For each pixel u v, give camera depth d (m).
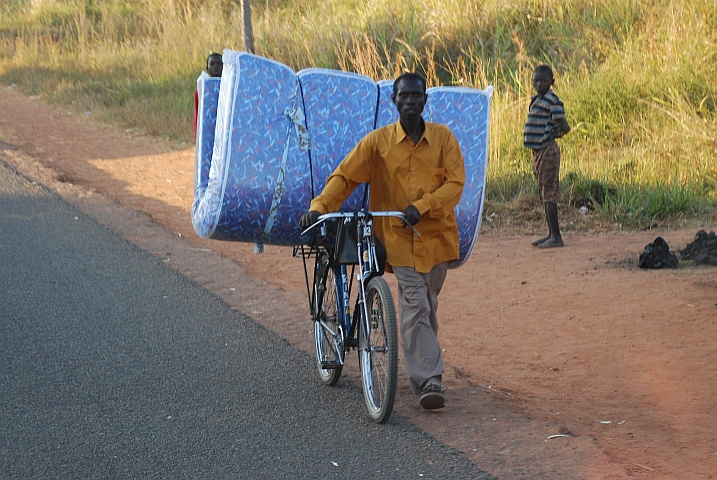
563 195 10.01
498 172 10.82
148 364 5.39
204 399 4.88
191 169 12.16
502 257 8.11
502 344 5.82
